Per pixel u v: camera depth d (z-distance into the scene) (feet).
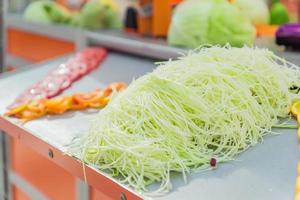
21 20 5.37
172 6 4.03
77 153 2.47
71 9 5.51
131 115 2.41
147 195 2.11
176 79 2.52
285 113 2.70
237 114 2.48
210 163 2.29
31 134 2.84
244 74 2.64
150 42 3.94
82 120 3.01
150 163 2.23
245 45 2.89
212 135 2.43
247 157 2.35
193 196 2.10
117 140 2.33
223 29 3.41
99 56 4.27
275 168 2.25
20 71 4.09
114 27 4.81
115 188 2.22
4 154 4.63
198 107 2.44
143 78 2.56
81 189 3.74
